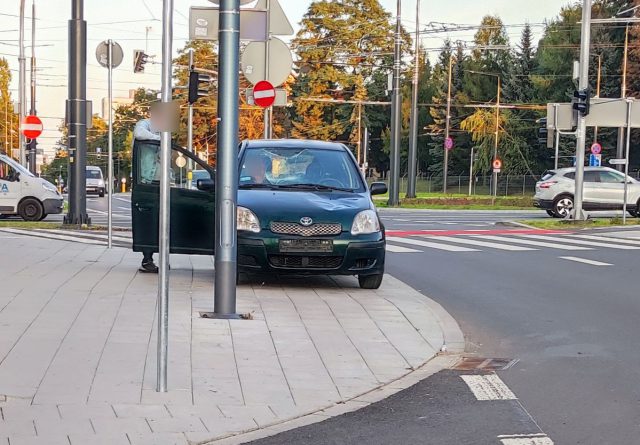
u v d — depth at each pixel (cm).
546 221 2656
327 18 6250
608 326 980
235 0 904
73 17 2042
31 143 3822
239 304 1023
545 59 7644
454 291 1229
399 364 789
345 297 1108
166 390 665
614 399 682
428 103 9006
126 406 626
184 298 1045
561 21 7662
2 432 559
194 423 599
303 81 6375
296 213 1119
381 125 8475
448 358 827
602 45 7069
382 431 601
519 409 655
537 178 7231
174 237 1187
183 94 4884
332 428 605
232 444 566
